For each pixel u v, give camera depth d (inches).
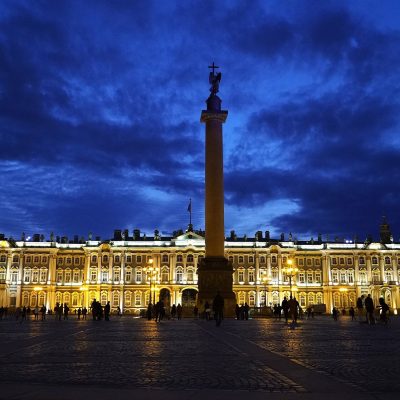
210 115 2571.4
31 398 409.7
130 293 5137.8
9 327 1643.7
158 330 1397.6
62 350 796.6
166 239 5359.3
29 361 652.7
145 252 5196.9
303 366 605.3
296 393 437.4
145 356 713.0
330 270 5270.7
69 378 516.7
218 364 626.2
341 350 797.2
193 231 5265.8
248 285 5177.2
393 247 5334.6
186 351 783.7
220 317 1641.2
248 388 463.8
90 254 5177.2
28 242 5251.0
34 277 5167.3
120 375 536.7
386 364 624.7
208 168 2546.8
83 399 407.5
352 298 5236.2
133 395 424.5
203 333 1245.7
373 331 1349.7
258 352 766.5
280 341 979.9
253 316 2967.5
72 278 5226.4
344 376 531.8
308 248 5354.3
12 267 5167.3
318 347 849.5
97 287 5103.3
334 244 5329.7
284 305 1838.1
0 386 463.2
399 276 5265.8
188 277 5142.7
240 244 5280.5
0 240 5172.2
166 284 5113.2
